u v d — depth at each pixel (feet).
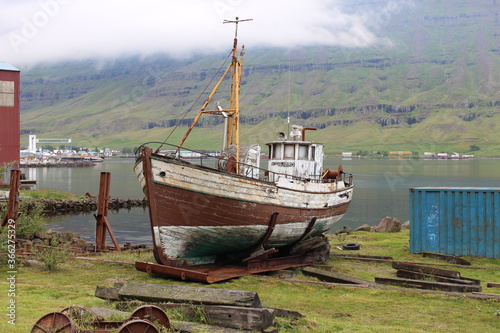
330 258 74.84
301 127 79.71
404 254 78.43
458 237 75.72
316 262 68.23
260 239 64.13
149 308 30.63
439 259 73.51
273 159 75.97
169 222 56.95
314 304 45.93
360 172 455.63
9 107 176.65
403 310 44.11
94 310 34.60
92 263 63.67
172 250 58.13
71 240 88.69
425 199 78.23
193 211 57.57
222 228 59.88
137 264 56.95
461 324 39.99
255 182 61.67
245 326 31.91
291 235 69.00
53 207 179.01
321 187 74.59
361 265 70.28
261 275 58.75
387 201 234.79
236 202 59.67
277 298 47.52
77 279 53.83
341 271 64.34
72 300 41.45
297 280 55.31
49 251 65.16
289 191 66.54
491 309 44.42
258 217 61.98
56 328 27.58
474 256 74.28
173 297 36.42
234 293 34.88
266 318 32.07
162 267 54.95
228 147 71.46
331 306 45.39
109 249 81.71
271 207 63.36
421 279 57.72
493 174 422.41
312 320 37.11
